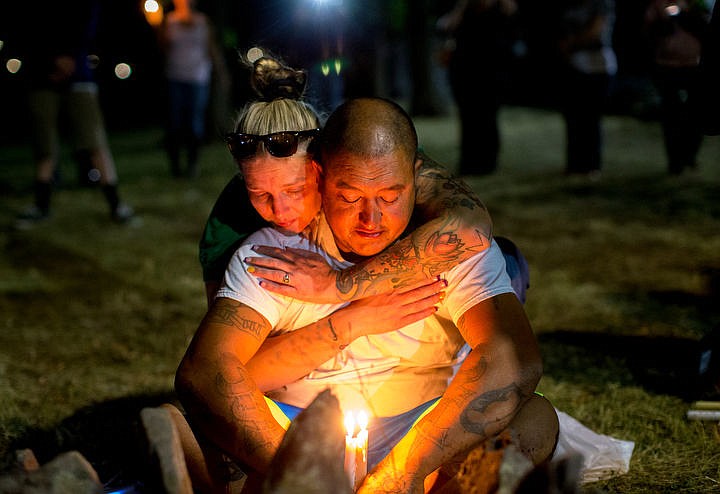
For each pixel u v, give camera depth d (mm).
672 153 9117
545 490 1690
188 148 10289
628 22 14742
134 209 8359
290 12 6980
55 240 7004
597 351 4137
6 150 14000
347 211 2197
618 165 10094
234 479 2279
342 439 1792
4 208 8609
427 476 2287
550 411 2279
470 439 2152
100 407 3637
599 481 2809
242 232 2623
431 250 2275
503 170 10273
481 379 2176
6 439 3285
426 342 2459
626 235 6645
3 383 3904
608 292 5176
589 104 9242
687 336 4336
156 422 1850
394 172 2143
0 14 7344
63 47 7281
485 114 9773
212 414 2162
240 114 2451
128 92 18734
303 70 2512
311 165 2311
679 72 8445
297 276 2285
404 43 19719
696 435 3104
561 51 9195
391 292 2352
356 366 2475
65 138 14930
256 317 2307
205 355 2219
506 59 9750
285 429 2240
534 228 7062
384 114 2154
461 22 9602
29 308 5180
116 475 2545
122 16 17578
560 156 11258
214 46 10492
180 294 5391
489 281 2332
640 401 3465
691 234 6551
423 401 2496
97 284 5684
